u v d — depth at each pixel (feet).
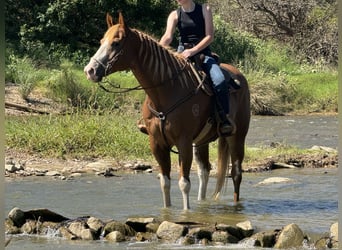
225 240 32.55
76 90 94.68
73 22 124.67
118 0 124.98
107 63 35.88
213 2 157.89
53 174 50.83
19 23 125.80
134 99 94.48
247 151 59.77
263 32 151.23
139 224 34.32
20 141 58.49
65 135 58.54
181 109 36.94
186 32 38.70
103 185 47.14
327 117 102.73
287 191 45.52
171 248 31.45
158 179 49.70
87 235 33.27
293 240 31.76
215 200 42.27
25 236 33.83
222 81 38.22
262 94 106.73
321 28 146.00
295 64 134.72
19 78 99.50
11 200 41.75
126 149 58.34
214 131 39.40
